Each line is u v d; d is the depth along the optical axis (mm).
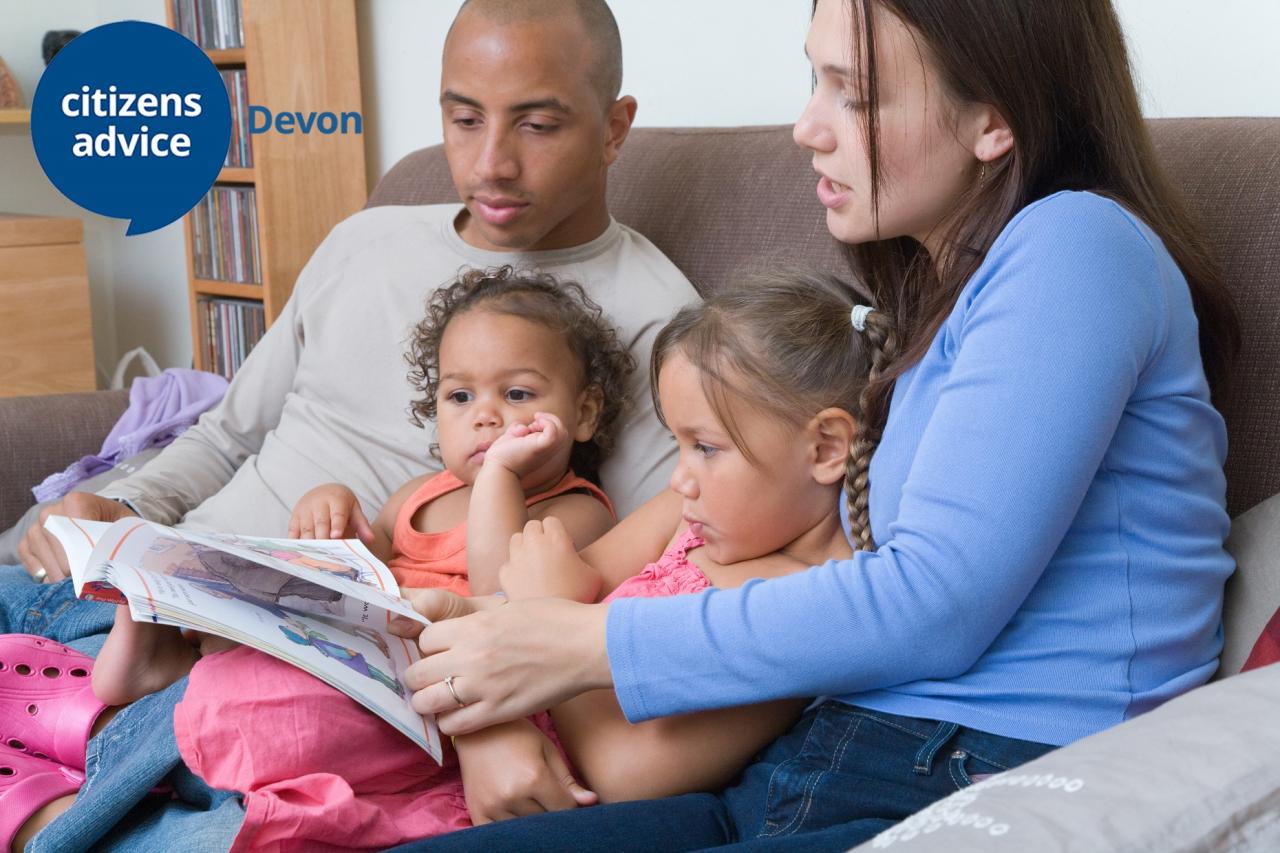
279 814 779
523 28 1269
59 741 1005
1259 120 1055
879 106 844
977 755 777
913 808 773
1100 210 784
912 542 767
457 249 1458
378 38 2367
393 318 1450
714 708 811
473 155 1310
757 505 941
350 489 1383
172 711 898
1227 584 889
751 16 1781
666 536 1103
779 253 1340
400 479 1407
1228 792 500
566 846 764
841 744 812
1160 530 812
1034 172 838
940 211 877
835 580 785
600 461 1350
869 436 916
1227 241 982
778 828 807
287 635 867
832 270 1275
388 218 1540
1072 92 842
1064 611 795
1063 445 737
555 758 886
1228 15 1312
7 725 1019
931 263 967
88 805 851
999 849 483
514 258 1414
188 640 1045
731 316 961
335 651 883
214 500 1438
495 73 1271
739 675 792
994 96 820
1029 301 759
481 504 1150
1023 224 794
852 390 939
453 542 1245
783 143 1429
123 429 1661
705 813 835
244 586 924
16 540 1509
